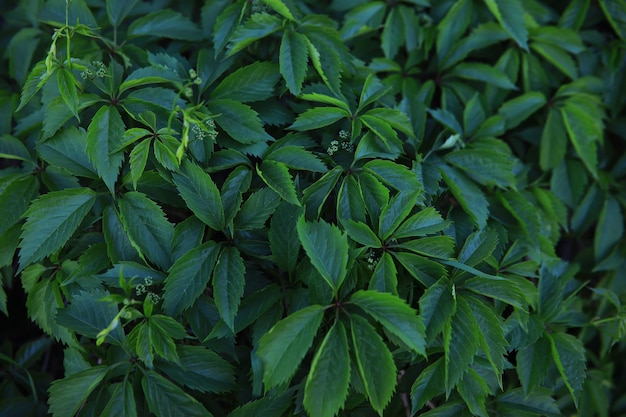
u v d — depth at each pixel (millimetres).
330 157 1185
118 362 1147
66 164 1164
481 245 1179
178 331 1122
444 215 1233
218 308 1111
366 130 1203
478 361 1162
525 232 1256
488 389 1151
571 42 1341
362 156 1172
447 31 1330
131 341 1128
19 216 1180
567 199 1367
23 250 1131
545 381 1224
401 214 1145
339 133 1194
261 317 1139
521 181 1339
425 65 1371
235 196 1154
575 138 1338
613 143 1437
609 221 1387
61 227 1141
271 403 1144
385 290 1122
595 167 1340
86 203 1152
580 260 1410
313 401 1086
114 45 1236
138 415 1154
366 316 1138
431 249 1145
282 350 1089
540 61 1381
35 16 1324
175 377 1141
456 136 1244
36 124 1220
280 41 1247
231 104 1177
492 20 1352
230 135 1168
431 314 1124
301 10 1310
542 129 1374
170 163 1134
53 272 1190
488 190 1276
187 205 1134
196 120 1116
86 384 1139
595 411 1375
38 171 1203
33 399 1287
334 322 1104
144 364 1145
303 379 1140
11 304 1404
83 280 1168
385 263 1131
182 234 1145
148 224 1143
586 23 1396
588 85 1358
